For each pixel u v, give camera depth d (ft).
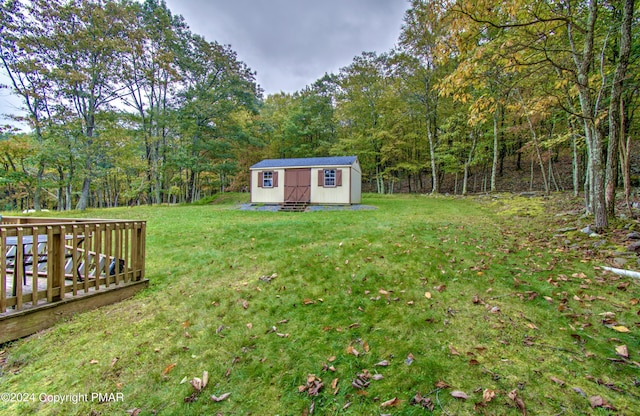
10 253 12.81
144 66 58.08
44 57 45.37
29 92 44.60
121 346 8.82
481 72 17.25
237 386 6.98
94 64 49.80
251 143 75.87
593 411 5.53
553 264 13.58
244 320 10.05
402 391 6.42
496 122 53.11
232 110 70.44
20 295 9.53
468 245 17.39
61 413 6.43
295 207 46.85
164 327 9.87
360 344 8.30
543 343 7.82
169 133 65.51
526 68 21.74
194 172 72.54
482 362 7.14
